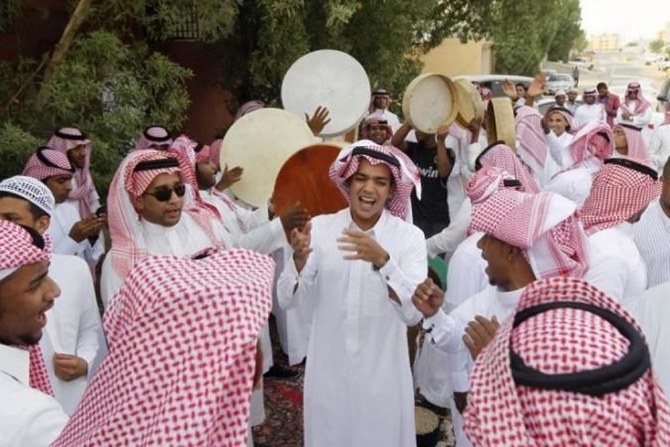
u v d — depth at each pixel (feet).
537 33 82.48
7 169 14.69
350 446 9.41
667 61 197.98
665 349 6.91
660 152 28.27
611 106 42.70
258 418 11.80
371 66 27.48
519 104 32.71
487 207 7.36
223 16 18.25
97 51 16.20
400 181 9.04
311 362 9.46
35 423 4.84
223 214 13.06
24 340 5.61
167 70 18.58
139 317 4.14
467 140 18.47
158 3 18.52
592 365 3.51
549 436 3.50
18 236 5.53
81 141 15.25
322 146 11.12
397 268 8.28
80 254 12.87
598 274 8.10
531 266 7.18
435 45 34.50
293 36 23.29
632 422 3.44
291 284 9.00
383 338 9.07
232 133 14.84
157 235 9.64
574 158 16.98
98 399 4.28
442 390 11.26
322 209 11.35
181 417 3.96
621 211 9.36
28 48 18.79
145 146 16.30
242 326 4.11
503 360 3.71
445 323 7.73
